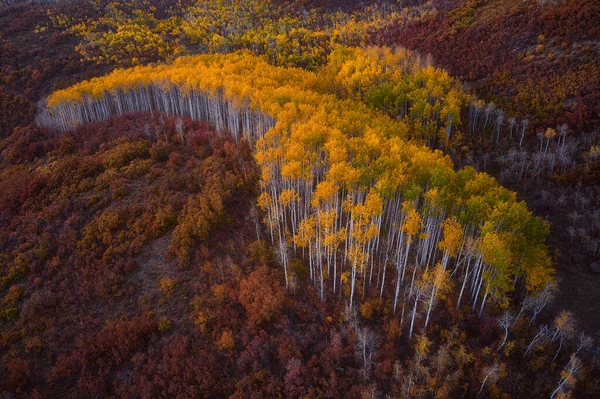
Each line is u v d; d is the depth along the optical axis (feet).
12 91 376.07
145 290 144.36
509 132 257.34
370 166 158.51
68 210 181.57
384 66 328.49
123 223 170.09
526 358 129.59
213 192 178.29
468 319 139.13
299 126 186.60
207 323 131.85
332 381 117.60
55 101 294.46
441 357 120.26
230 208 178.50
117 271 149.89
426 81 287.69
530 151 240.53
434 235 159.53
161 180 196.54
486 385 119.14
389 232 168.04
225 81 261.85
